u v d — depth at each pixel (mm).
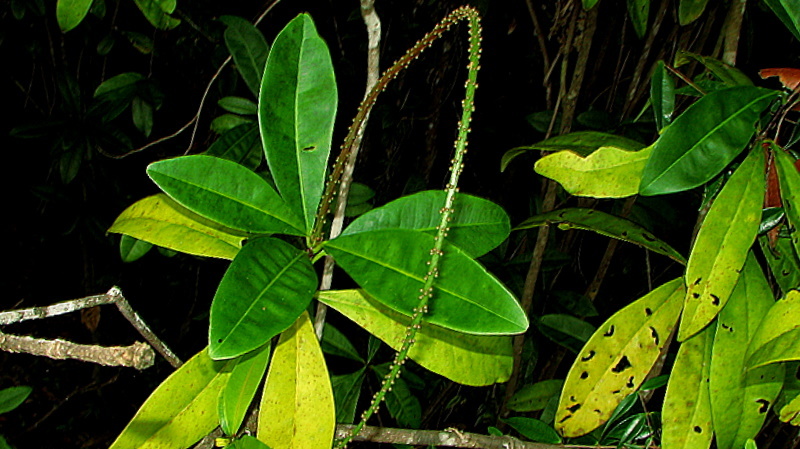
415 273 630
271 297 610
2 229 2156
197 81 1577
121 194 1701
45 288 2207
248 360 646
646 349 748
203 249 696
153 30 1478
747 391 704
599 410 749
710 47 1113
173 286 1911
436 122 1424
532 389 981
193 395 663
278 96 662
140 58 1615
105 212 1678
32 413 1940
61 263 2217
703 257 673
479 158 1507
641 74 1112
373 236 641
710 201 769
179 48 1491
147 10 861
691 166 665
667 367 1063
